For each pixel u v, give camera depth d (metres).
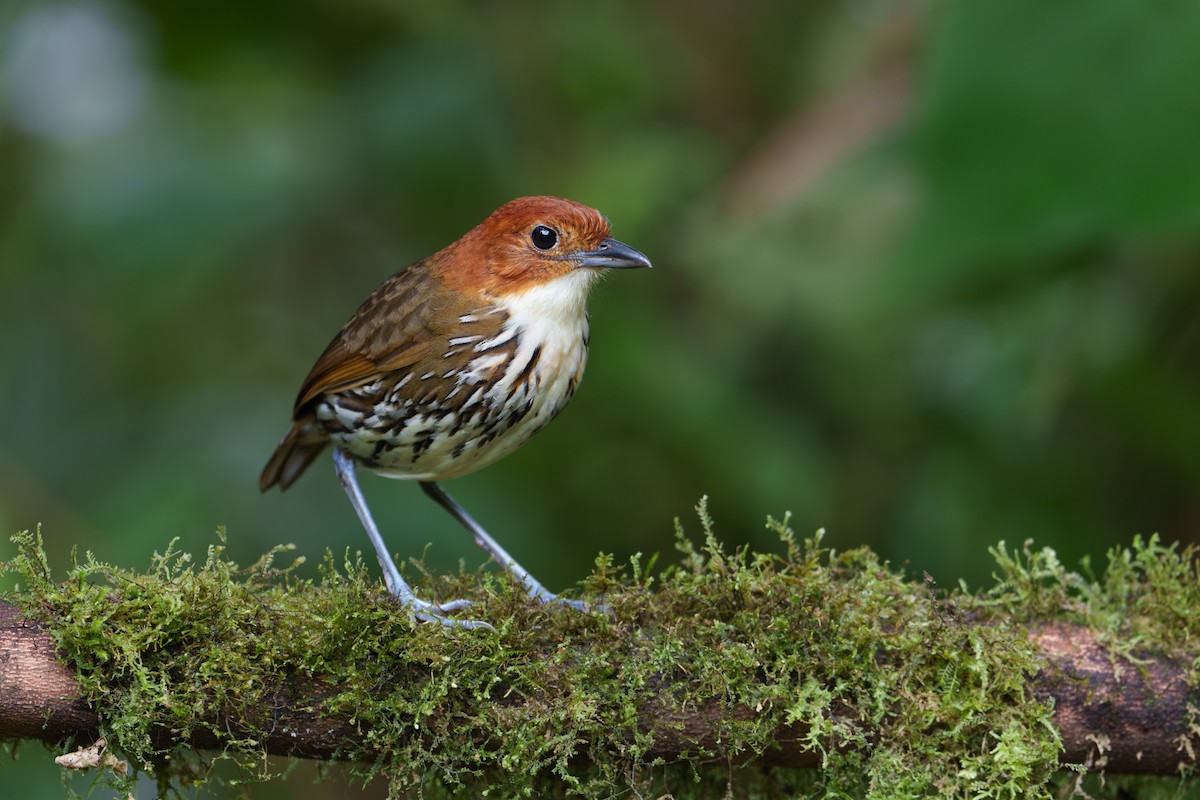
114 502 11.59
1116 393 10.88
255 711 6.49
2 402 12.87
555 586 11.64
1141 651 6.95
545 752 6.56
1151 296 10.83
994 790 6.61
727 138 13.18
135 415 12.75
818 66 13.05
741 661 6.60
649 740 6.61
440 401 8.54
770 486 11.36
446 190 12.17
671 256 12.15
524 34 11.99
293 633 6.50
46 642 6.32
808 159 11.47
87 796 6.47
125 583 6.48
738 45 13.25
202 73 12.93
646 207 11.49
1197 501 11.67
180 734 6.47
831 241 11.27
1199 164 8.31
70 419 12.95
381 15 12.27
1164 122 8.35
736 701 6.64
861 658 6.68
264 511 11.90
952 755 6.67
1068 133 8.47
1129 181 8.41
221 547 6.69
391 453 8.86
